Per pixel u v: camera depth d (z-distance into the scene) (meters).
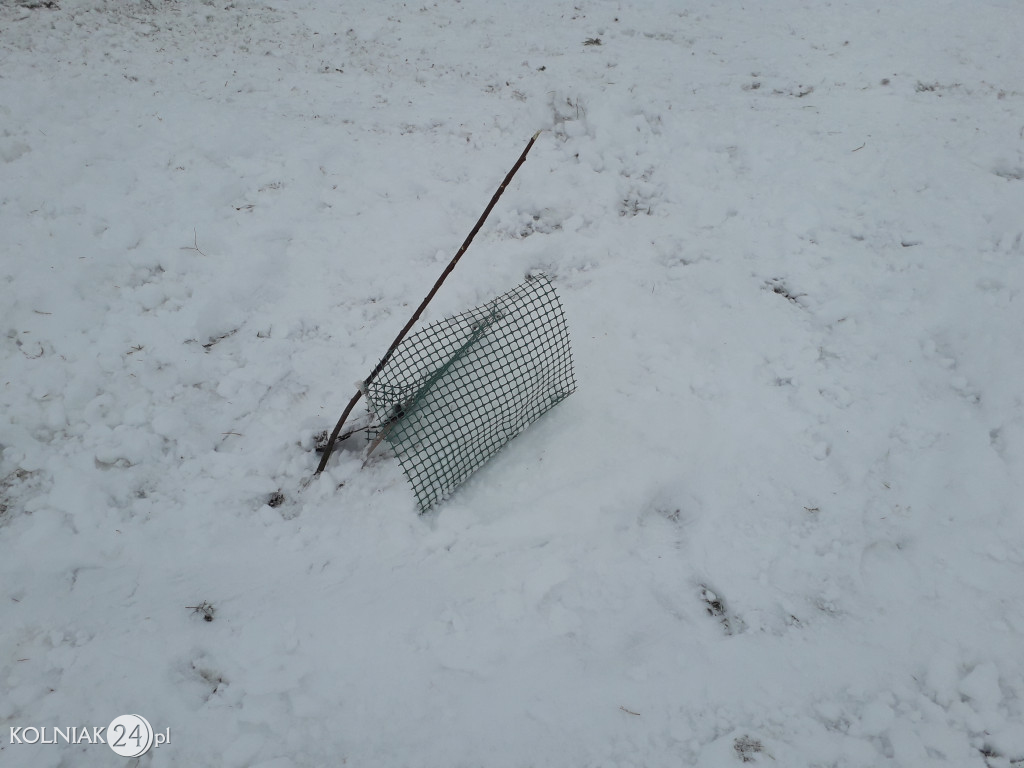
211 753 2.59
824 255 4.54
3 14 6.46
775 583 3.10
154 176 4.87
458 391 3.59
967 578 3.08
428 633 2.91
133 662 2.79
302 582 3.08
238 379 3.81
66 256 4.25
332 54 6.66
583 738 2.66
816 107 5.92
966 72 6.24
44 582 3.01
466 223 4.81
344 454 3.58
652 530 3.35
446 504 3.41
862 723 2.70
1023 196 4.74
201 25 6.90
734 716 2.73
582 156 5.31
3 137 4.95
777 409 3.71
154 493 3.33
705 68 6.62
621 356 4.00
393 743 2.64
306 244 4.60
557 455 3.57
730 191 5.06
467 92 6.17
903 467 3.46
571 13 7.72
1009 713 2.70
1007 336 3.90
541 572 3.12
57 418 3.51
